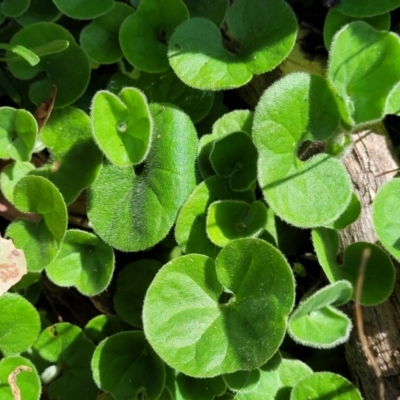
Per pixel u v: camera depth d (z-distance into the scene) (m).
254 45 0.16
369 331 0.16
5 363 0.15
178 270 0.15
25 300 0.15
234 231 0.16
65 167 0.16
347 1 0.16
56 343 0.16
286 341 0.17
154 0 0.17
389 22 0.16
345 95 0.15
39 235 0.16
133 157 0.15
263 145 0.15
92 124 0.15
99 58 0.17
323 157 0.15
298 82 0.15
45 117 0.16
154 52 0.17
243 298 0.15
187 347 0.15
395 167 0.17
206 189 0.16
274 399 0.16
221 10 0.17
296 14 0.18
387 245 0.15
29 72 0.16
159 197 0.16
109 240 0.16
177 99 0.17
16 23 0.17
